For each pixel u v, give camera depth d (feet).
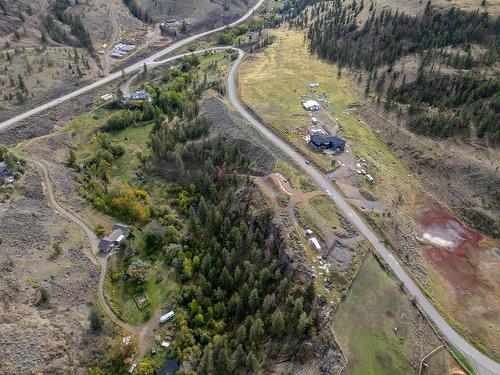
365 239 351.25
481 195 396.57
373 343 281.33
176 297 340.80
